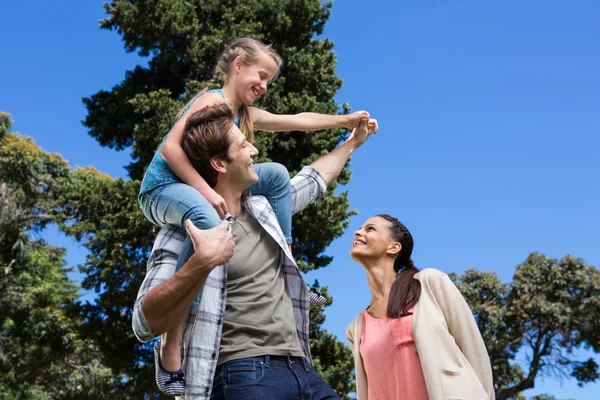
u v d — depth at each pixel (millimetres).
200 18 15805
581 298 18703
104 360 15797
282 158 14781
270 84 14656
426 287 2986
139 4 15055
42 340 18000
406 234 3314
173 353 1979
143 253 13805
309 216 13781
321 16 16453
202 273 1809
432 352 2756
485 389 2812
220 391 1995
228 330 2076
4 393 17438
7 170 19891
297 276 2289
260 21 15914
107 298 13445
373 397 2949
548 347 19000
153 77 15664
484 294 19359
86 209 13773
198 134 2271
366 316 3203
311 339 13359
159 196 2285
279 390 1966
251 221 2336
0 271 19203
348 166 14875
